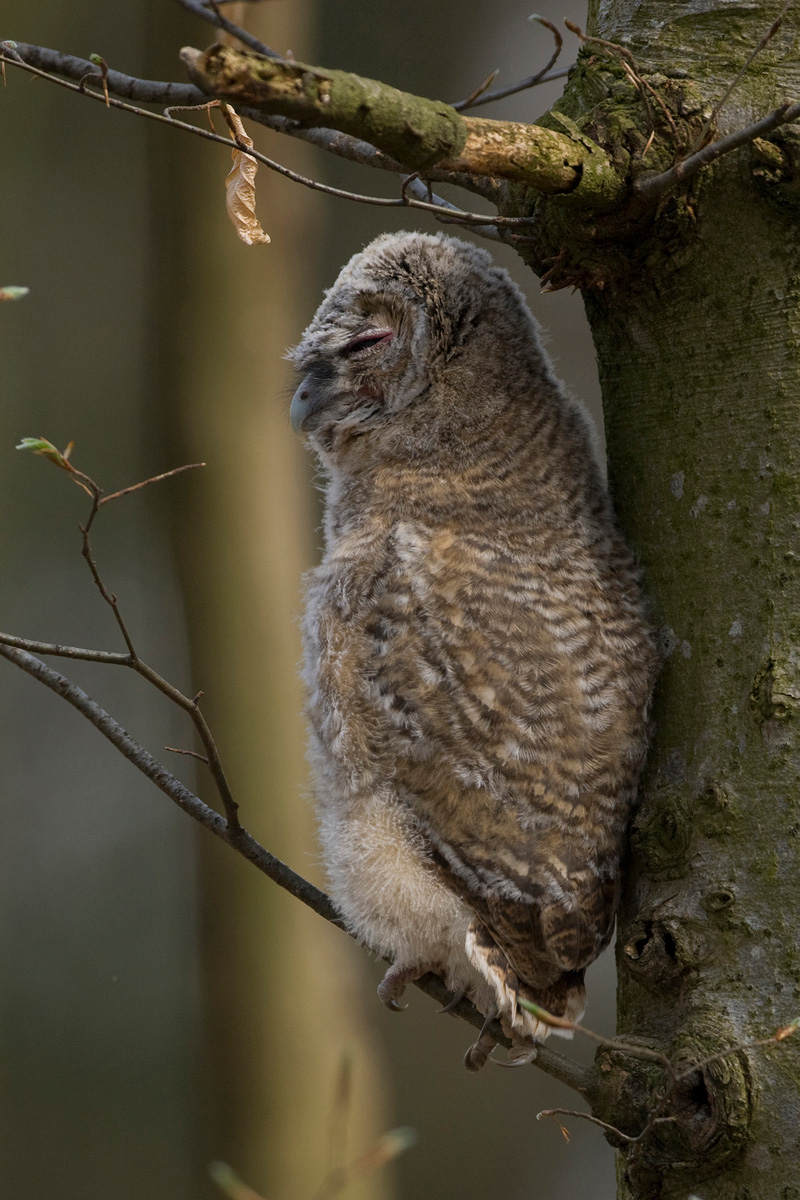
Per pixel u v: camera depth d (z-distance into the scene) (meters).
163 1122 16.73
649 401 5.38
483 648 5.58
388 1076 13.66
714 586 5.12
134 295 18.25
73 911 17.98
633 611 5.41
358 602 5.97
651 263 5.20
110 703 18.25
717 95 5.07
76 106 18.27
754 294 5.05
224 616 12.28
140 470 17.28
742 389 5.09
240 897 12.19
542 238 5.35
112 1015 17.39
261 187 12.70
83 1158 16.39
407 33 18.69
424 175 5.74
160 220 12.53
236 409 12.45
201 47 12.00
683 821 5.02
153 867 18.20
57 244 18.09
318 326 7.11
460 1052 16.22
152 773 5.36
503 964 5.46
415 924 5.70
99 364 18.03
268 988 12.12
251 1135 12.02
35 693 18.28
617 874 5.40
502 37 18.75
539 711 5.44
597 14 5.57
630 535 5.54
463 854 5.53
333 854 6.03
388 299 6.64
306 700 6.35
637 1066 4.81
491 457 6.15
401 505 6.18
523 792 5.43
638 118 5.02
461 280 6.51
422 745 5.61
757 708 4.89
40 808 18.17
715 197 5.05
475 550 5.82
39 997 17.33
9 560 17.70
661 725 5.25
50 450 4.60
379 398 6.60
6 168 18.00
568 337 16.31
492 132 4.67
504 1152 15.82
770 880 4.78
